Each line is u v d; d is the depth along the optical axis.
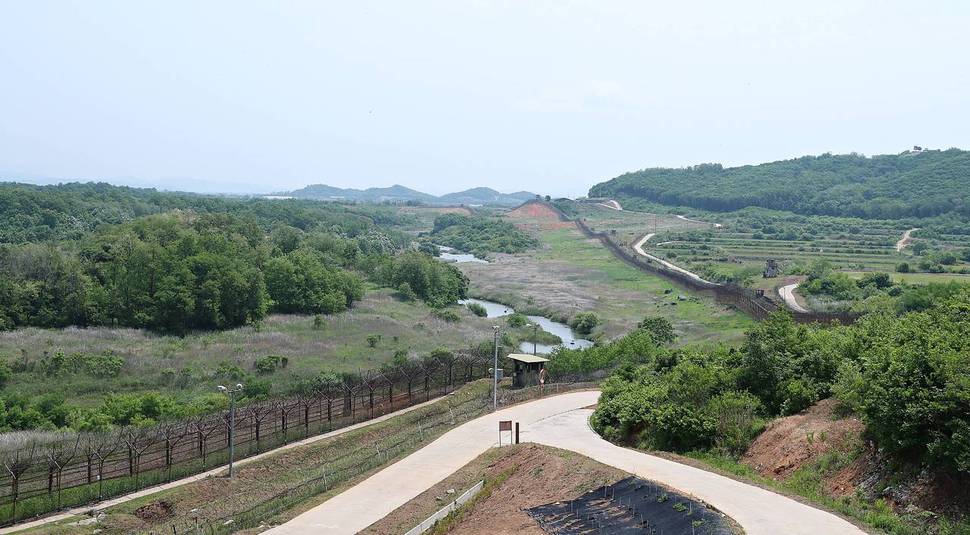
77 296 90.81
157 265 93.56
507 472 36.12
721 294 111.50
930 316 35.38
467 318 110.44
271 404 55.78
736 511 26.81
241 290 95.06
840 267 128.12
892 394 27.70
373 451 46.53
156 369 71.75
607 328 102.69
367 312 107.75
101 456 43.59
